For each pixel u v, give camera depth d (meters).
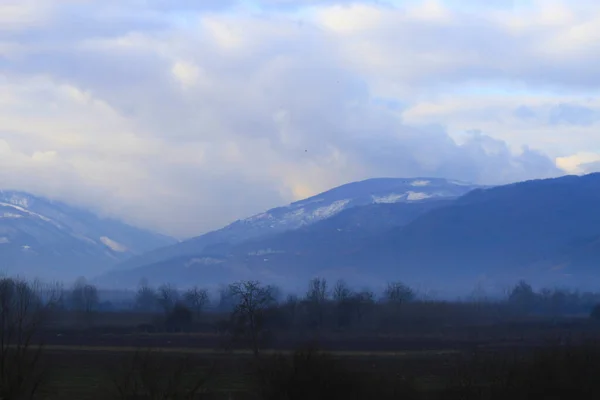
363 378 69.25
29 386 63.19
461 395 72.62
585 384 71.12
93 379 94.00
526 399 71.06
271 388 67.75
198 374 90.94
